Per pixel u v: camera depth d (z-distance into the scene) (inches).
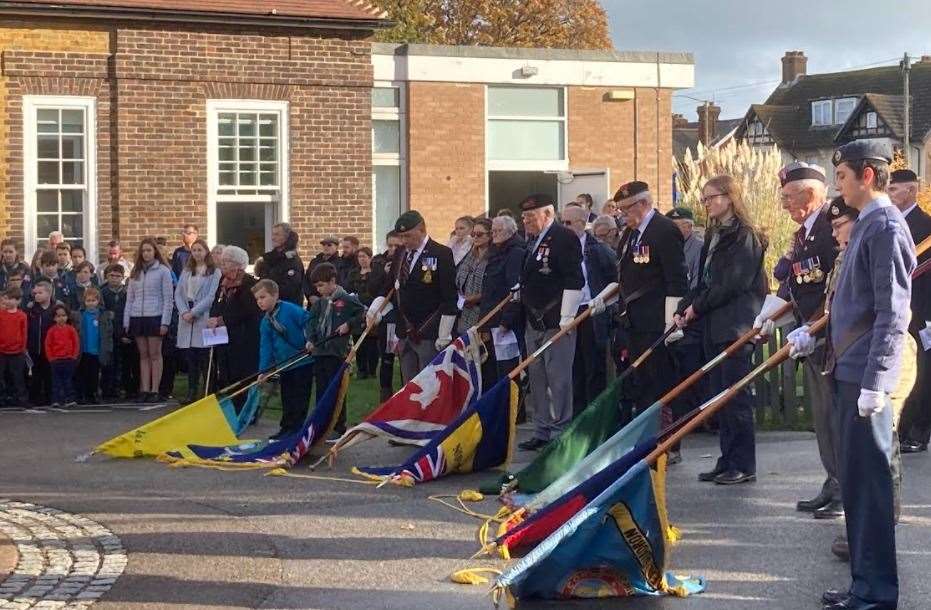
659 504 265.4
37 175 760.3
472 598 267.1
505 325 446.3
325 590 274.1
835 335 257.0
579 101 994.1
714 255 380.8
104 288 612.4
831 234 329.7
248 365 529.0
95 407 589.3
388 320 521.0
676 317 389.1
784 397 496.7
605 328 498.6
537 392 442.0
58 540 319.6
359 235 826.8
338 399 429.1
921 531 319.3
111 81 770.8
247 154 802.8
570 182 990.4
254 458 424.2
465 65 958.4
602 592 265.7
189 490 384.2
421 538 319.6
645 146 1016.9
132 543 316.5
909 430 430.3
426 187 956.6
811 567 287.4
